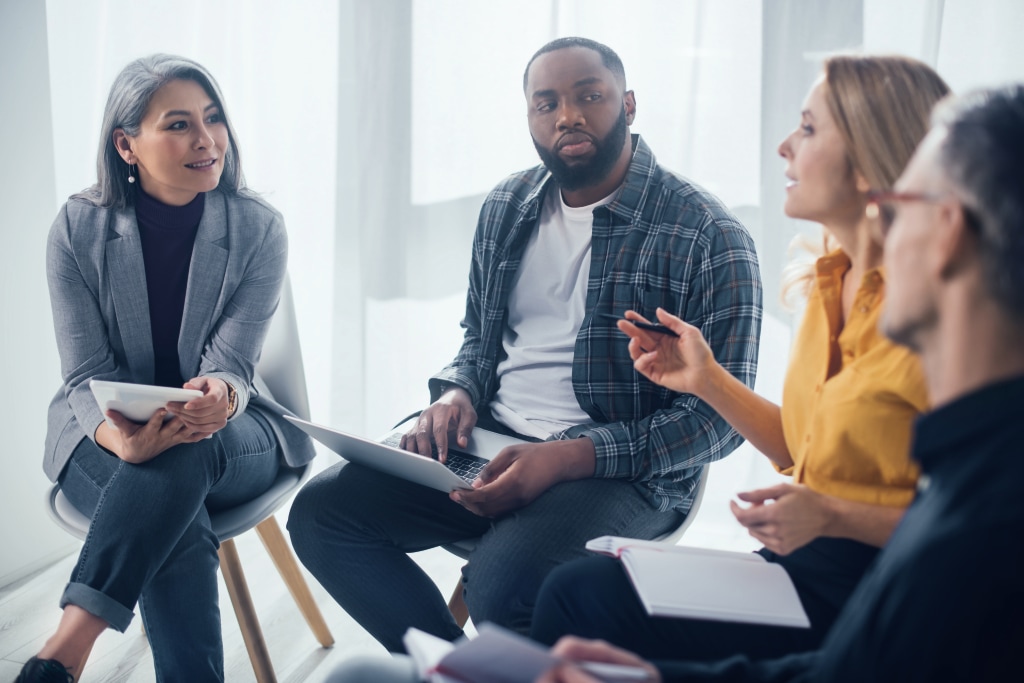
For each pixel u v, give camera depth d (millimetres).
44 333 2385
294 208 2619
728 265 1663
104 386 1550
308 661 2029
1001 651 691
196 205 1902
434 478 1548
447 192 2482
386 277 2539
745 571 1177
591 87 1719
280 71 2555
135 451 1634
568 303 1831
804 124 1254
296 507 1728
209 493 1779
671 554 1200
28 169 2301
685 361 1424
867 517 1121
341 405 2650
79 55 2625
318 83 2541
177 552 1654
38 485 2406
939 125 822
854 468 1179
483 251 1926
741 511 1135
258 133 2592
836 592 1177
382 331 2572
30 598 2283
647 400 1732
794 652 1156
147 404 1590
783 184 2250
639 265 1729
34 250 2338
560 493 1605
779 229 2271
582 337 1757
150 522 1599
